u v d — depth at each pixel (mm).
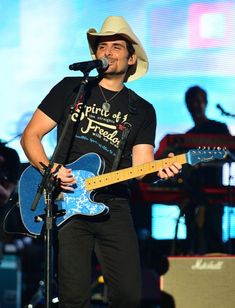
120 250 9141
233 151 13211
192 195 13570
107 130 9289
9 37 17031
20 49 16984
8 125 16875
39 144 9352
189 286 10500
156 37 16766
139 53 9688
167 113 16688
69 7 16969
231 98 16609
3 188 12062
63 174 9039
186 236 13812
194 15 16688
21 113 16938
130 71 9953
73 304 9148
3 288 13555
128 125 9297
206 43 16688
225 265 10555
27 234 9391
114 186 9328
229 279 10539
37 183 9430
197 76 16688
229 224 13711
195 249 13812
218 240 13859
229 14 16656
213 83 16672
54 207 9234
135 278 9102
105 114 9320
